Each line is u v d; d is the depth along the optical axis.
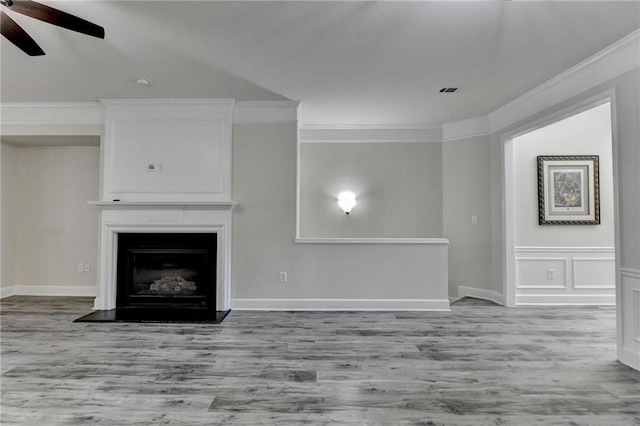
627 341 2.75
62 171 5.12
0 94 4.02
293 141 4.36
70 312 4.14
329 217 5.49
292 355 2.89
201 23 2.56
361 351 2.98
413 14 2.45
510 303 4.56
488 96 4.10
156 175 4.29
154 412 2.04
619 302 2.82
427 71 3.40
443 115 4.87
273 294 4.34
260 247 4.35
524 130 4.16
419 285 4.36
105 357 2.83
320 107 4.52
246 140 4.37
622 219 2.82
